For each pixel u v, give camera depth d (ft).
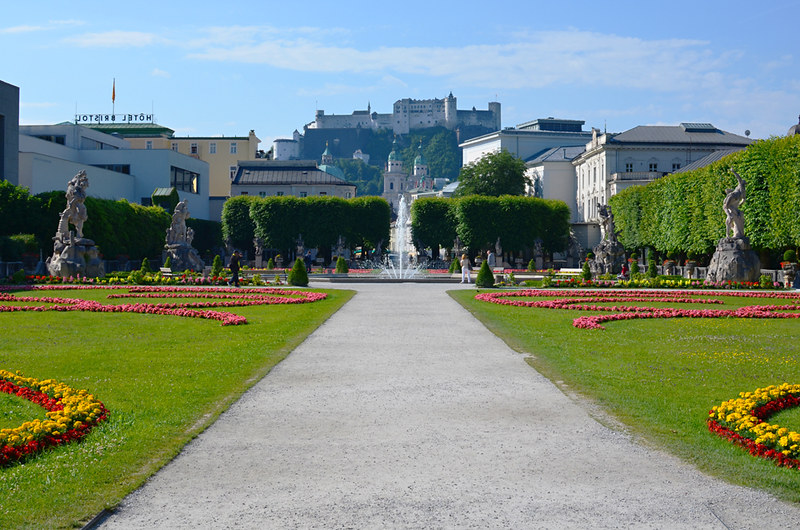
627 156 402.72
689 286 161.99
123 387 51.08
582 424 41.81
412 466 34.40
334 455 36.09
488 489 31.37
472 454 36.22
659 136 409.69
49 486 31.19
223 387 51.75
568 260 371.35
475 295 141.90
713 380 54.80
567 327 89.25
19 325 87.61
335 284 191.31
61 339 75.87
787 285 159.84
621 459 35.37
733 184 210.18
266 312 107.45
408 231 404.16
